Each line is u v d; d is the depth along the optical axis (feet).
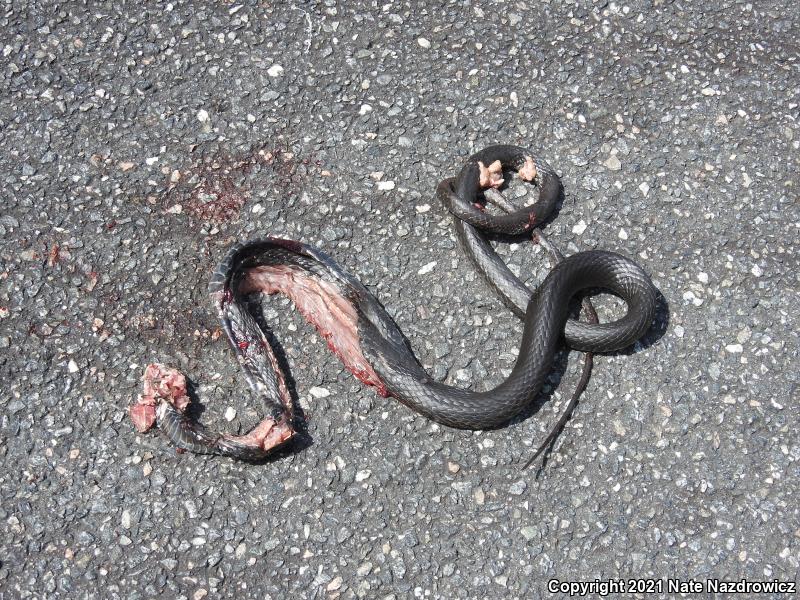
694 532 4.57
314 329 4.83
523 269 4.96
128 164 5.05
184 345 4.77
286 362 4.77
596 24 5.42
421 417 4.69
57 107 5.15
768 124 5.27
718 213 5.08
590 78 5.32
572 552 4.54
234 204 5.00
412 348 4.82
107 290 4.83
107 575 4.47
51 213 4.95
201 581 4.47
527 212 4.95
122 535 4.51
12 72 5.20
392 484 4.61
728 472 4.66
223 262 4.75
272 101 5.21
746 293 4.94
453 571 4.51
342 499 4.58
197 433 4.58
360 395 4.73
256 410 4.70
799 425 4.73
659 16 5.46
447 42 5.36
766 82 5.35
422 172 5.11
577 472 4.64
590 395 4.75
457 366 4.79
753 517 4.59
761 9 5.49
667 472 4.65
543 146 5.19
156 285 4.85
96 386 4.70
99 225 4.93
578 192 5.10
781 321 4.90
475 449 4.66
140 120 5.14
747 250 5.01
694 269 4.97
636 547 4.55
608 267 4.84
